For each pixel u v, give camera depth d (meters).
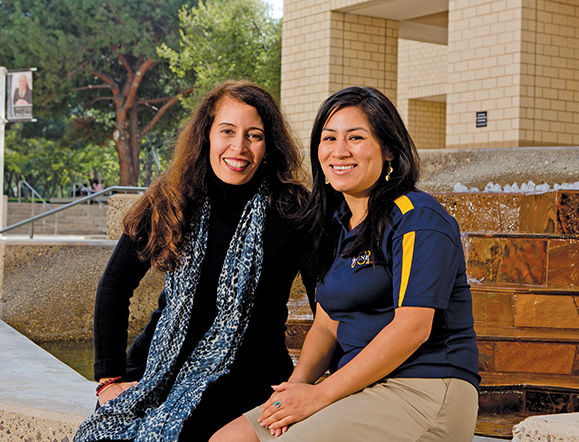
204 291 2.46
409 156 2.23
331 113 2.31
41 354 4.20
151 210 2.51
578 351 3.79
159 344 2.41
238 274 2.42
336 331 2.40
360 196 2.31
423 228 2.07
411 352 2.03
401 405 2.03
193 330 2.47
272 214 2.53
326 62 12.29
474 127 10.48
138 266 2.55
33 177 49.53
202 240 2.46
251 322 2.47
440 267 2.04
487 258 4.69
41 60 31.17
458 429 2.05
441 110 19.05
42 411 2.93
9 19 31.88
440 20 13.68
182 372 2.38
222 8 26.84
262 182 2.55
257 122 2.54
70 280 6.35
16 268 6.19
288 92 13.02
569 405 3.41
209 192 2.53
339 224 2.40
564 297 4.09
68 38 31.62
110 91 35.50
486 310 4.20
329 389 2.06
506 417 3.36
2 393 3.20
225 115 2.52
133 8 33.09
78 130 35.03
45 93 32.00
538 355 3.81
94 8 31.75
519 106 9.88
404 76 18.62
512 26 9.96
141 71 33.91
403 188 2.21
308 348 2.39
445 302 2.04
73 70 32.50
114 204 6.84
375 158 2.24
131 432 2.27
